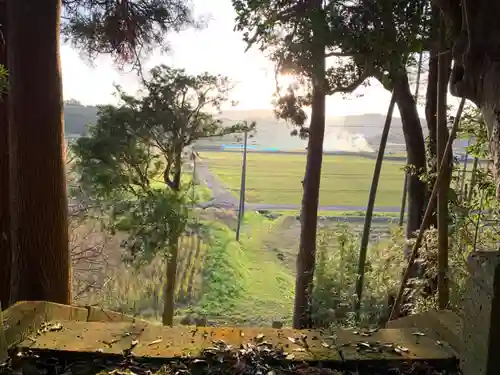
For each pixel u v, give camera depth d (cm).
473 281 189
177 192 961
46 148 455
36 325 238
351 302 655
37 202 452
